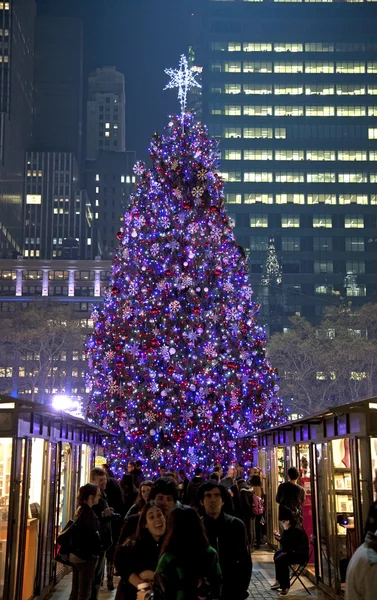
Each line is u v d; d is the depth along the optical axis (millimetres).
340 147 136000
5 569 9992
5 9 175125
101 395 26781
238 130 135625
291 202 133250
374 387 80500
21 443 10555
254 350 27438
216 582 5480
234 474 19391
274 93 137375
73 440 15969
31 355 98625
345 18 140000
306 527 16344
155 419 24844
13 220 175125
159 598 5320
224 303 26531
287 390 75875
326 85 138250
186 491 16062
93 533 9562
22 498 10602
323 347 78688
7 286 135125
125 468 25234
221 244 27094
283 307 127938
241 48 138750
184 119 28844
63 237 188625
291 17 139625
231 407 25547
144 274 26422
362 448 10828
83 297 134375
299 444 15867
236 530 7121
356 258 131750
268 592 13727
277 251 131000
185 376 25469
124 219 28188
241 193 133125
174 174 27516
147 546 6434
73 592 9836
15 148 177375
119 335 26203
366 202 134000
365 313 80875
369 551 4641
